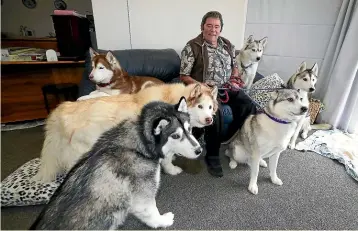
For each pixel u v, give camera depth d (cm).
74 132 139
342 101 268
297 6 295
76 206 97
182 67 213
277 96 145
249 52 274
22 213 143
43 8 393
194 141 121
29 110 295
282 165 205
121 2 254
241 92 220
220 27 204
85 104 148
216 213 146
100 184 102
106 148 109
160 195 162
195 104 160
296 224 140
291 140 234
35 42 359
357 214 150
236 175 188
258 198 161
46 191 146
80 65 304
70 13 273
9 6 380
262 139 153
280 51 327
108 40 266
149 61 242
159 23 277
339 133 268
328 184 179
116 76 199
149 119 115
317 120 302
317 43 301
